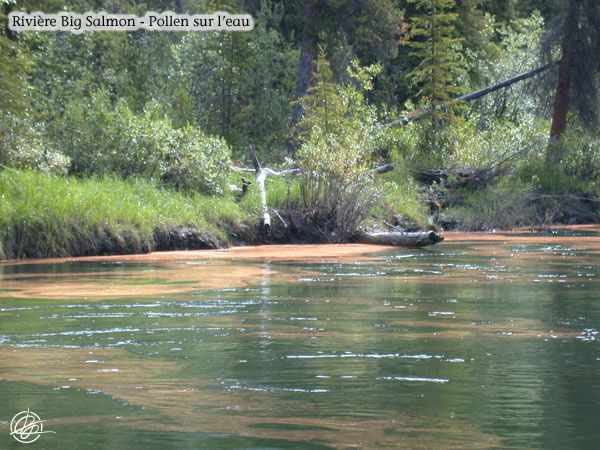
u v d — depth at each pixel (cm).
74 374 927
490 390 859
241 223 3003
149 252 2647
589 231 3778
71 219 2536
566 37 4856
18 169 2850
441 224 3844
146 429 718
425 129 4550
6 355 1033
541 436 700
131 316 1345
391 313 1376
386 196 3522
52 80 4044
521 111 5612
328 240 3097
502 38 7156
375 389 861
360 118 4456
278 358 1016
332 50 5916
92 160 3178
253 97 5344
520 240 3203
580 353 1048
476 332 1200
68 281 1833
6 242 2403
